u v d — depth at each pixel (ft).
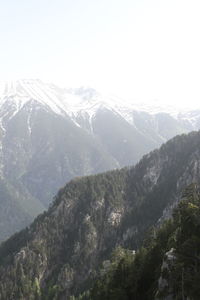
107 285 356.59
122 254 477.36
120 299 299.38
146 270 307.37
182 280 214.48
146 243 448.65
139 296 289.74
